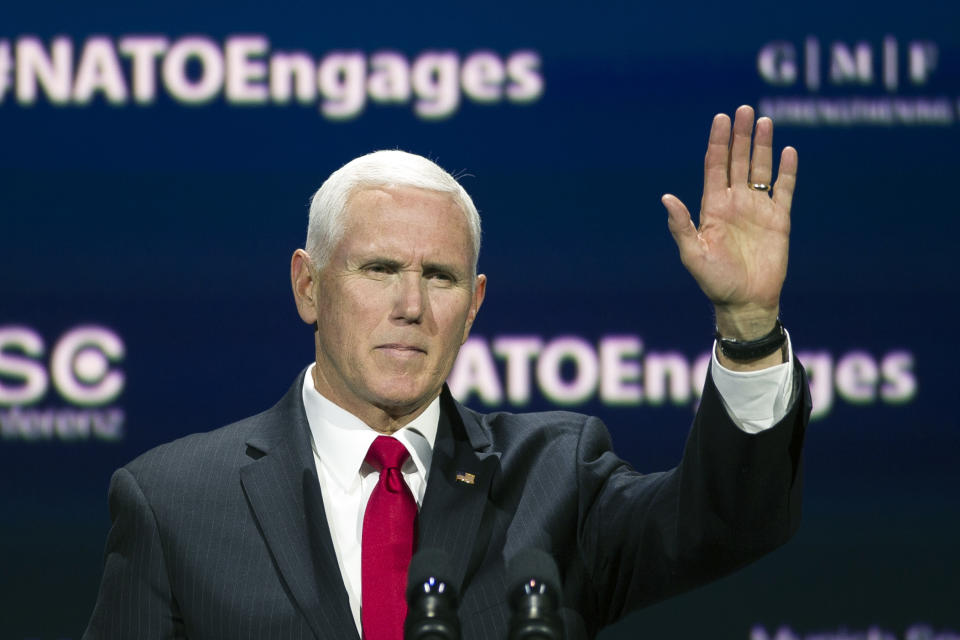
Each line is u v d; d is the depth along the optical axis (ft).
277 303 46.65
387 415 21.59
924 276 47.03
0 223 45.91
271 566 20.43
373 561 20.38
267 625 19.77
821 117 47.29
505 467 22.25
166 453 22.38
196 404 46.16
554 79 47.37
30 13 46.39
